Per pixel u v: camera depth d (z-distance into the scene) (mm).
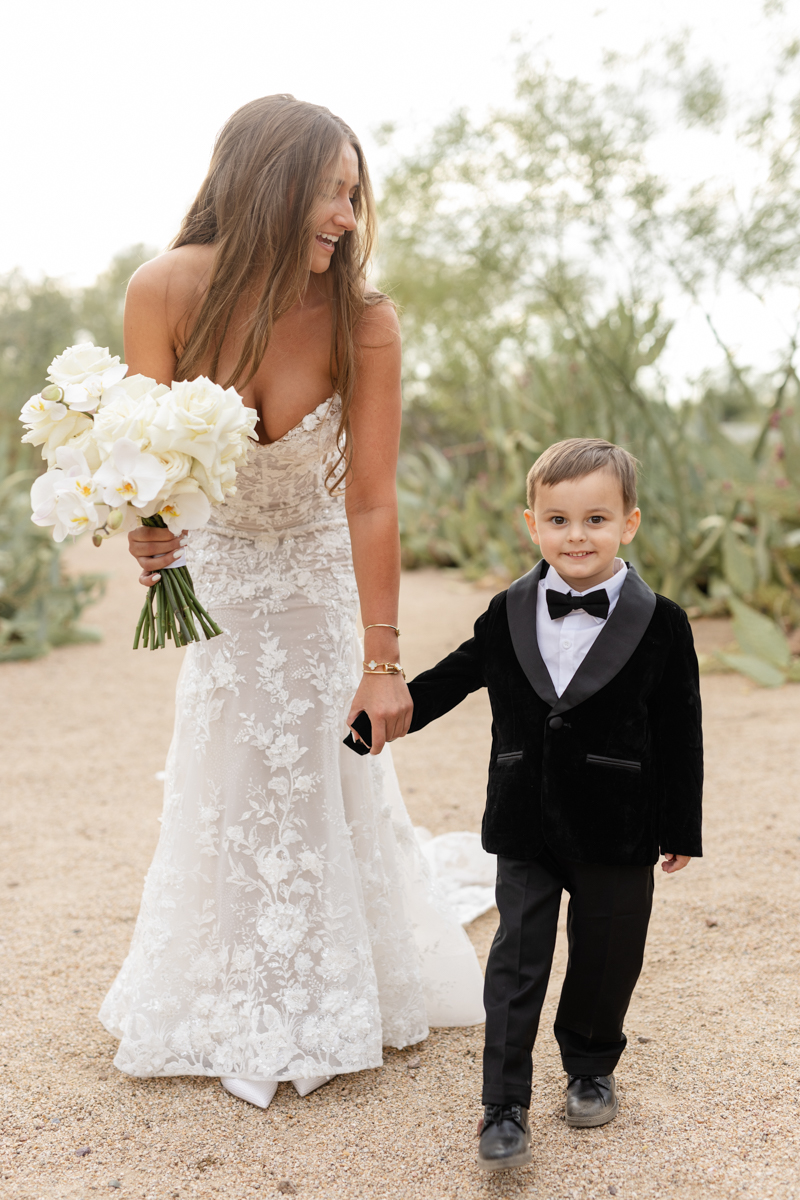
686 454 7465
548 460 2006
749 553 7043
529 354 9180
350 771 2354
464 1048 2395
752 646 5824
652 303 7246
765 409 7172
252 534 2350
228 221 2061
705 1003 2516
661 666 1991
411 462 12906
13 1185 1917
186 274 2143
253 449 2201
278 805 2258
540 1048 2354
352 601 2443
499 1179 1873
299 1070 2174
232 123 2109
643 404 6879
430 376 13688
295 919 2236
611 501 1962
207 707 2279
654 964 2752
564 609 2014
